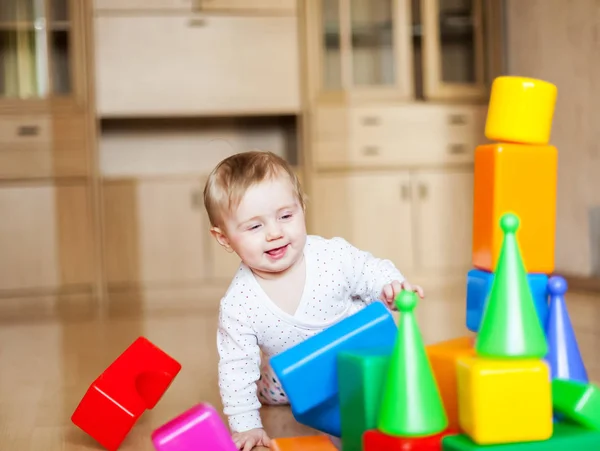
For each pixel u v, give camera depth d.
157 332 2.60
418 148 3.75
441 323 2.46
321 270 1.28
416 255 3.76
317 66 3.68
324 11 3.72
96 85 3.53
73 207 3.50
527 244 1.07
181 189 3.57
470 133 3.80
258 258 1.18
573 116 3.33
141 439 1.25
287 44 3.67
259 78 3.66
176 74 3.60
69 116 3.49
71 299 3.51
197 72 3.61
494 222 1.06
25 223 3.48
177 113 3.60
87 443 1.25
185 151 4.03
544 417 0.82
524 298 0.84
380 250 3.73
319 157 3.69
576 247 3.36
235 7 3.62
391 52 3.81
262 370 1.40
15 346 2.42
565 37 3.36
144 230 3.55
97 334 2.61
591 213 3.25
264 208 1.17
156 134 4.00
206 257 3.59
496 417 0.81
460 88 3.81
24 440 1.28
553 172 1.08
